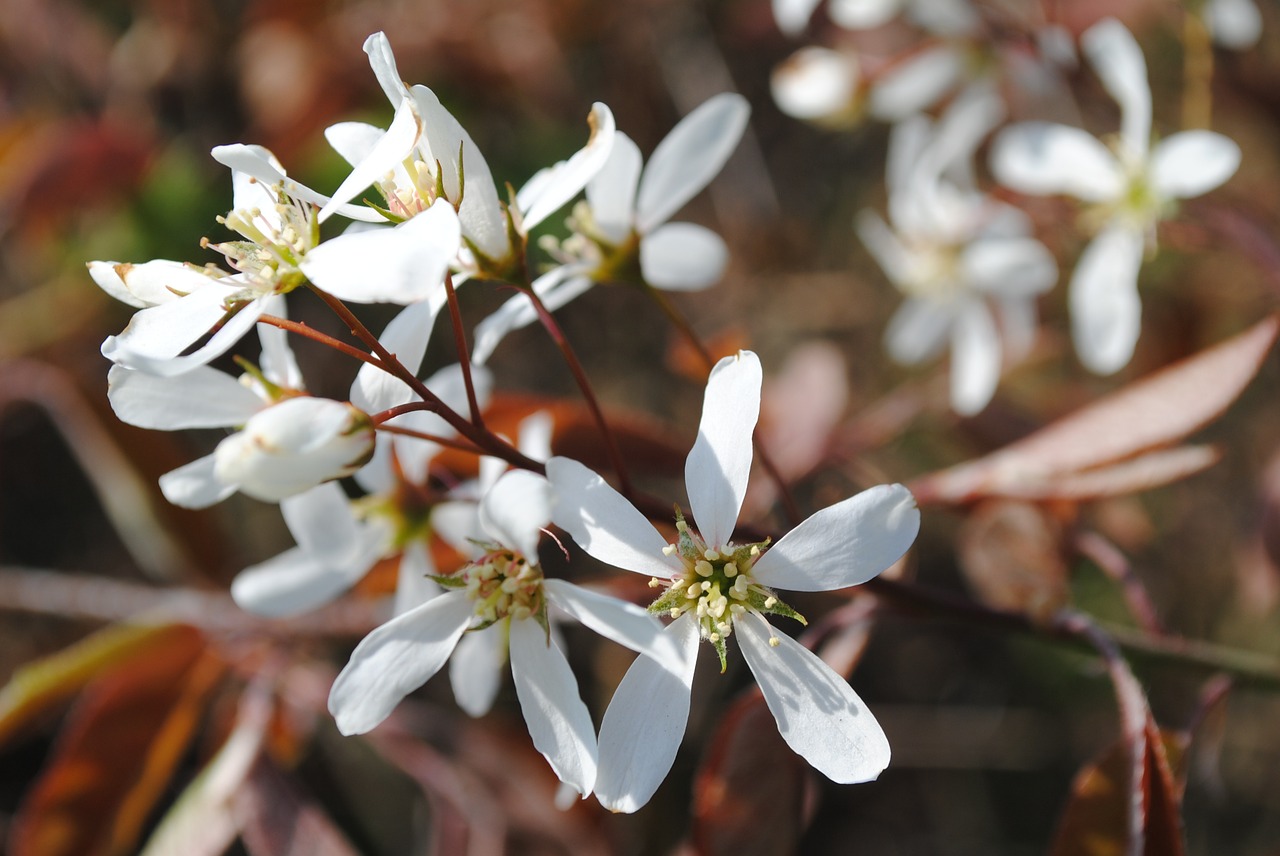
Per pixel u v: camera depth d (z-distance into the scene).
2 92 0.44
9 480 0.43
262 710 0.30
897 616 0.26
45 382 0.32
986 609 0.26
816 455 0.32
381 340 0.24
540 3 0.44
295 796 0.30
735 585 0.24
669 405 0.45
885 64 0.35
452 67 0.43
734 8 0.48
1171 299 0.38
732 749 0.26
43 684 0.30
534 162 0.45
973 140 0.35
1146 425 0.27
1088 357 0.31
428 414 0.26
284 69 0.42
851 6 0.34
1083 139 0.31
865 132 0.48
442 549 0.27
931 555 0.42
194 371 0.24
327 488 0.26
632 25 0.47
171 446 0.32
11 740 0.40
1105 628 0.27
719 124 0.27
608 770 0.24
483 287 0.44
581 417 0.28
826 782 0.41
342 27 0.42
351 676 0.23
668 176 0.27
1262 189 0.40
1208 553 0.41
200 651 0.31
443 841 0.31
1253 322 0.39
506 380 0.45
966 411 0.32
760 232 0.47
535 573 0.24
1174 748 0.26
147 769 0.30
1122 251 0.31
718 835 0.26
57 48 0.44
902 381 0.45
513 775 0.32
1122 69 0.31
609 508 0.24
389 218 0.24
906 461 0.41
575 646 0.40
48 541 0.43
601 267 0.27
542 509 0.23
